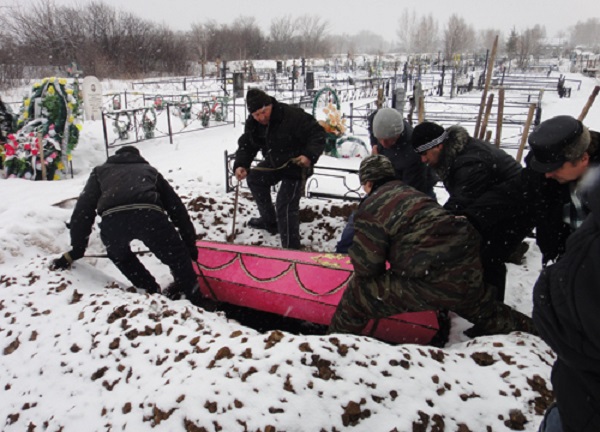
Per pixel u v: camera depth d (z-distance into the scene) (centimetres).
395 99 1135
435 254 257
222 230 530
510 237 322
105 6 3023
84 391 240
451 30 5206
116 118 1033
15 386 255
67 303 318
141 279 381
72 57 2742
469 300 267
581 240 132
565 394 146
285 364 218
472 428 208
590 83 2795
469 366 243
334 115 915
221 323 291
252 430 193
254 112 436
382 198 272
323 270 352
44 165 754
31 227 448
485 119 559
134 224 335
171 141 1091
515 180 304
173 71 3234
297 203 480
